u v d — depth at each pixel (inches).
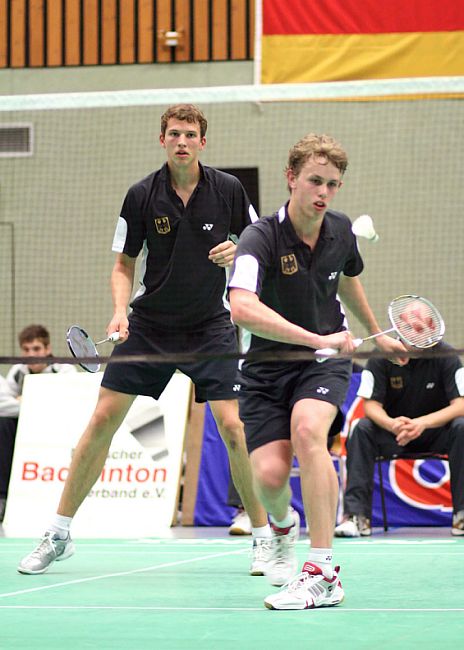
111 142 904.9
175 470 609.6
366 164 866.8
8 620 284.0
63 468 619.5
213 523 625.3
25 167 911.0
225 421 380.5
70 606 310.3
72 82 908.0
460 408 552.7
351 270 328.5
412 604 307.9
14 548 495.8
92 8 904.3
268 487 303.9
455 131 854.5
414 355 311.0
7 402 645.9
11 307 907.4
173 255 384.2
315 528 297.6
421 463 618.2
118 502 605.9
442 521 610.5
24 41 912.9
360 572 388.8
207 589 347.3
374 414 557.9
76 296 901.8
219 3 886.4
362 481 553.9
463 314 851.4
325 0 845.2
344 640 248.8
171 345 389.7
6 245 911.0
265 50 858.8
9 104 470.0
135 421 618.5
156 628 269.3
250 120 889.5
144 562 432.8
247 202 395.5
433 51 832.9
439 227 856.3
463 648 237.1
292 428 296.0
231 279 294.8
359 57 843.4
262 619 281.6
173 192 384.5
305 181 292.7
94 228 904.3
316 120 877.2
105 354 892.0
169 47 895.1
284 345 311.3
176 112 378.9
